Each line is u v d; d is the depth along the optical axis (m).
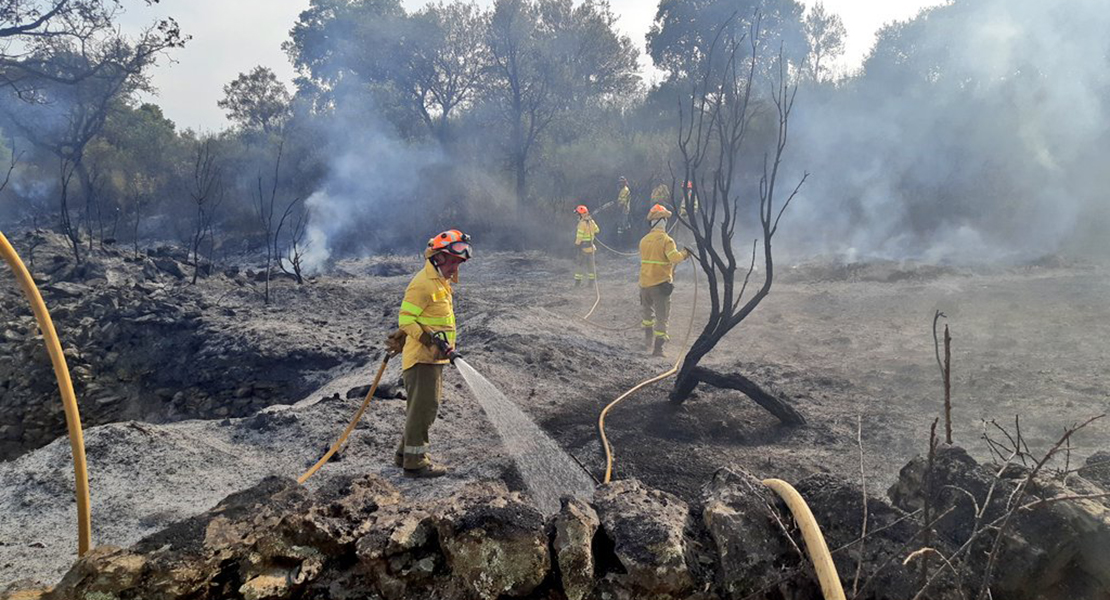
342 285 17.42
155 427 5.79
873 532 2.85
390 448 5.90
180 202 38.91
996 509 3.15
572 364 9.12
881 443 6.11
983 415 6.69
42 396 10.74
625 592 2.75
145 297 13.61
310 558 2.88
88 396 10.99
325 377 10.90
